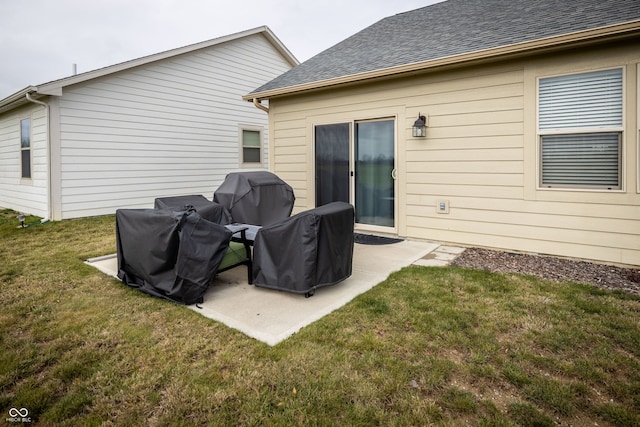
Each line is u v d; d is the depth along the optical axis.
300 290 3.43
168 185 9.70
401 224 6.02
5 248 5.50
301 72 7.43
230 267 3.87
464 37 5.62
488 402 1.98
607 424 1.82
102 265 4.62
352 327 2.84
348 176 6.62
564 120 4.54
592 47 4.30
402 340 2.63
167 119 9.61
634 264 4.24
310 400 2.01
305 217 3.42
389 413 1.91
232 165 11.23
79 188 8.12
